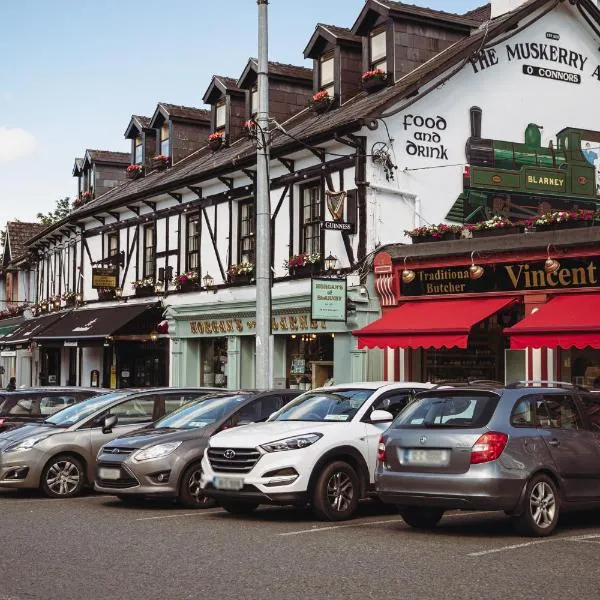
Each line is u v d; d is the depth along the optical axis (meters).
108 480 13.31
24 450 14.73
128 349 30.55
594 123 23.64
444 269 19.02
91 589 7.68
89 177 36.41
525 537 10.14
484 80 22.02
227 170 24.11
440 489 10.05
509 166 22.17
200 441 13.27
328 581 7.89
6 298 46.84
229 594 7.45
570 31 23.45
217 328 25.30
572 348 18.03
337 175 21.02
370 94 22.78
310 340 22.42
